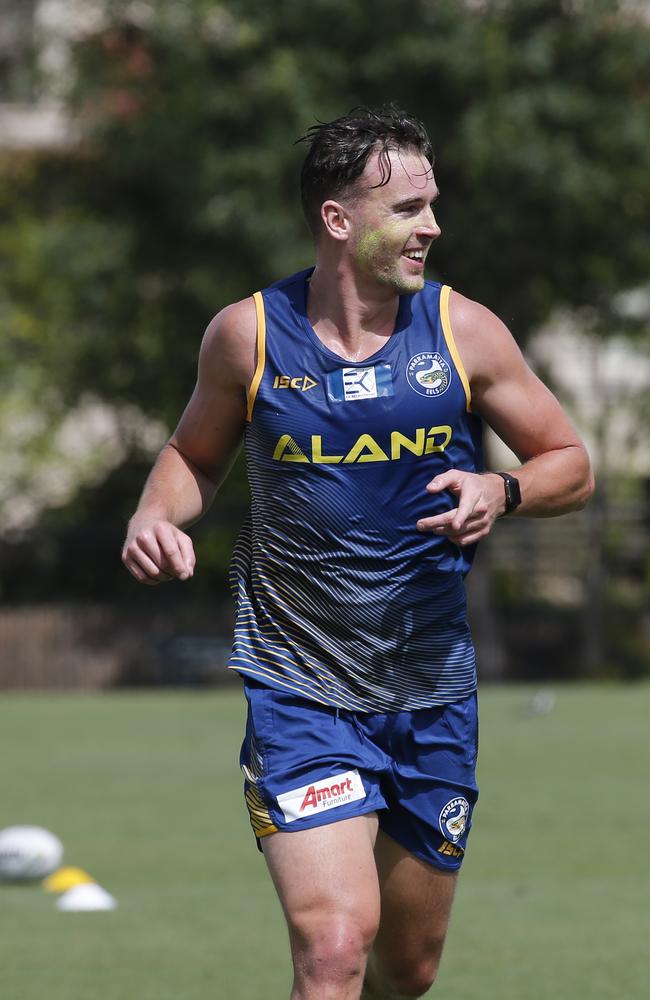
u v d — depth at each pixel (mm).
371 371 14133
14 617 84562
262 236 76875
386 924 15461
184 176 79125
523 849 33281
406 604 14594
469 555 14875
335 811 14062
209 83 78250
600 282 83312
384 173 13977
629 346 92625
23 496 95562
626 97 78688
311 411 14141
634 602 90125
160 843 34625
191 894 28906
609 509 89062
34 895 29000
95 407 96375
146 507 14945
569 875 30391
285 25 77938
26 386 90875
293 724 14430
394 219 14016
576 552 88875
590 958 23203
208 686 85688
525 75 77812
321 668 14641
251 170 76938
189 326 85250
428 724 14883
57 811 39281
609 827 35969
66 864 32094
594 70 78312
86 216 89500
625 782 43438
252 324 14422
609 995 20859
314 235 14414
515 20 79875
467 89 77250
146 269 85375
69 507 95750
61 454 93938
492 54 75938
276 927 25859
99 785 44219
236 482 92188
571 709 65938
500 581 89250
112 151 83938
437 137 78312
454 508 14148
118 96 82562
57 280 89000
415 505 14320
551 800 40094
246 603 14836
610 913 26688
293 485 14320
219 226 77062
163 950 24047
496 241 79812
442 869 15180
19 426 93000
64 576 91562
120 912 27203
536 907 27250
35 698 79188
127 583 91312
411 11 76812
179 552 14094
